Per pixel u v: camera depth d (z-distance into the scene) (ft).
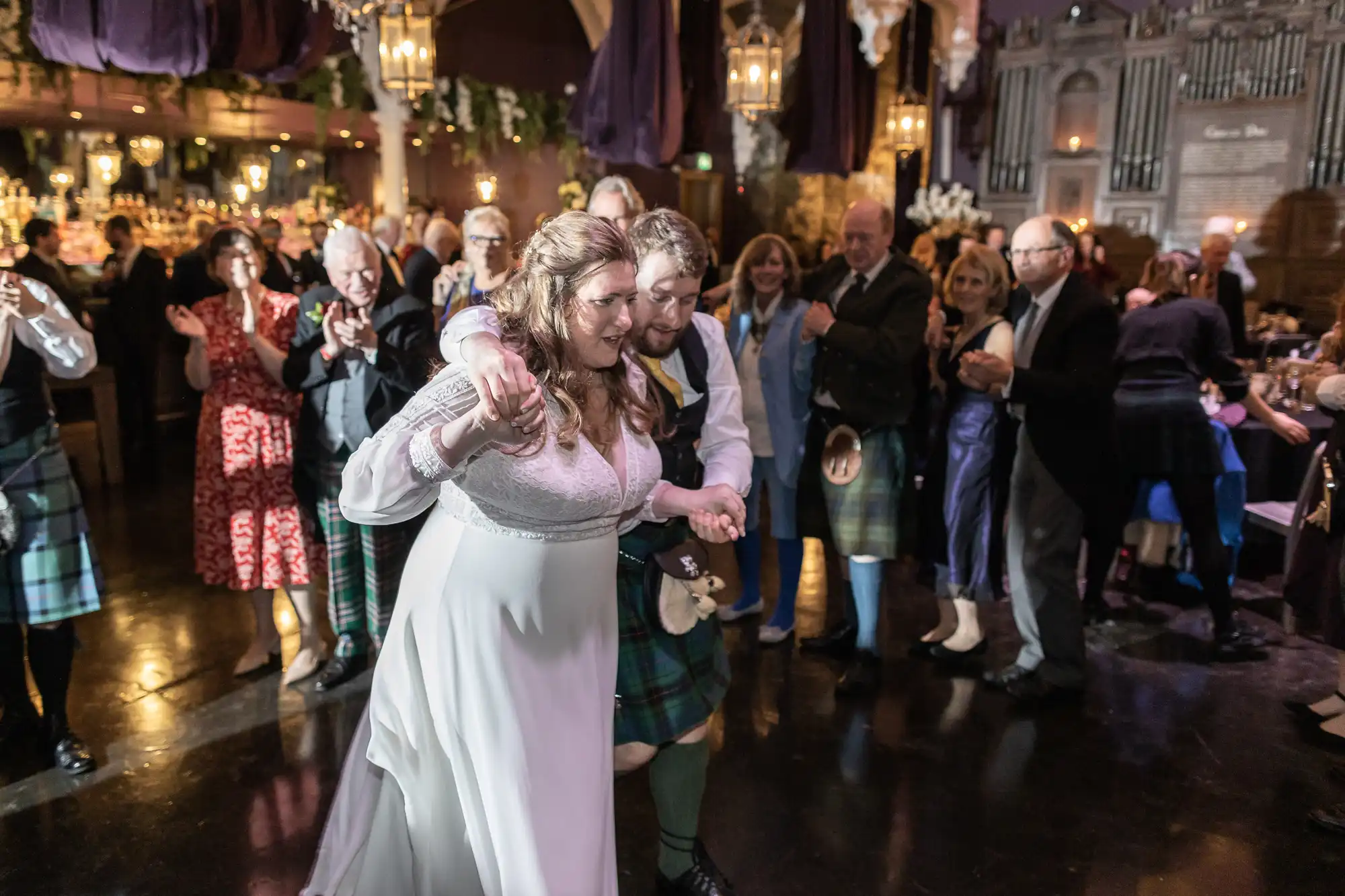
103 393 19.13
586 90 16.35
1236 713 10.52
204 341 10.23
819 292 11.42
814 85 19.36
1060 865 7.89
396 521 5.08
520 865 5.28
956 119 35.32
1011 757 9.56
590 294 5.11
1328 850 8.13
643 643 6.59
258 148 31.68
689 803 7.05
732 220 37.88
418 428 4.90
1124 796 8.90
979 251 10.60
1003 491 10.89
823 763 9.43
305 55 13.99
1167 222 32.01
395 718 5.61
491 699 5.29
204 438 10.57
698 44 17.95
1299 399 14.97
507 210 34.60
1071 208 33.71
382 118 28.71
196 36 12.51
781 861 7.91
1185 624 13.08
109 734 9.79
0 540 8.36
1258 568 15.37
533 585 5.32
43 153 28.60
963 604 11.68
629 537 6.72
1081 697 10.83
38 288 8.43
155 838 8.09
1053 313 10.10
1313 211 29.17
